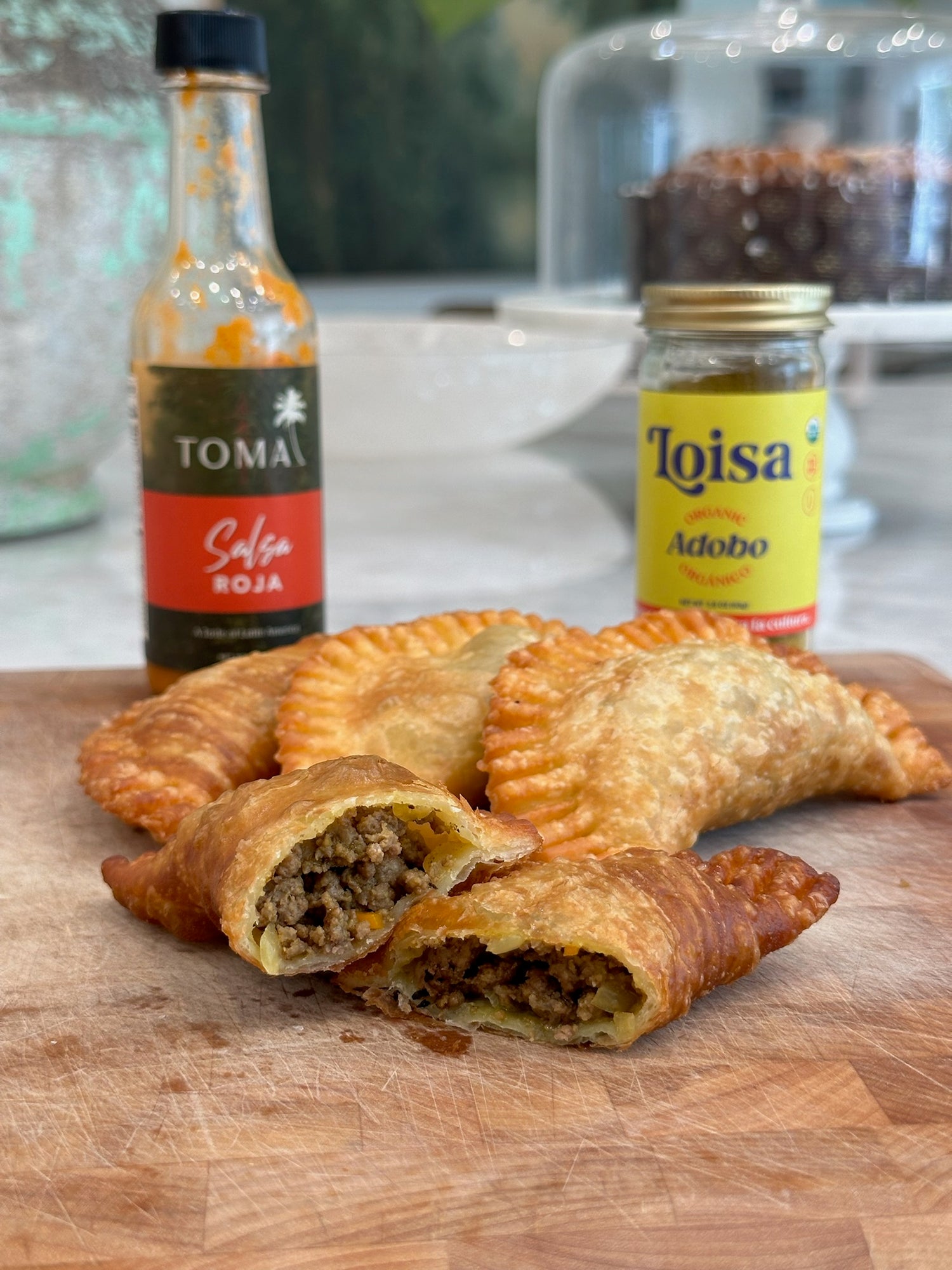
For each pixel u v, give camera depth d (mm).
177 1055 193
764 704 253
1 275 408
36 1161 171
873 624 405
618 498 602
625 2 1010
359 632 294
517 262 1089
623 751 242
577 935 192
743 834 265
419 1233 158
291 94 1005
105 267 427
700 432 298
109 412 463
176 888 218
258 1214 161
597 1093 185
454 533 534
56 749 305
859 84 578
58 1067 191
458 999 203
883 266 489
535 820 238
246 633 318
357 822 211
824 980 213
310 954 204
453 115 1033
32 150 399
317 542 327
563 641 278
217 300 306
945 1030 200
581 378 521
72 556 487
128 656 380
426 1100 183
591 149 646
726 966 203
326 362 487
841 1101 183
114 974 215
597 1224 160
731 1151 172
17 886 244
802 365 299
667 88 609
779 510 302
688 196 500
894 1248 157
